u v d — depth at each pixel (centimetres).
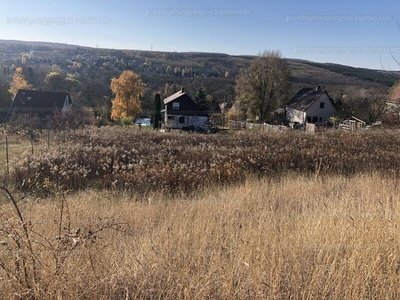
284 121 4059
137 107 4366
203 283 244
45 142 1476
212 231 362
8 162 899
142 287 235
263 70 3491
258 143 1287
